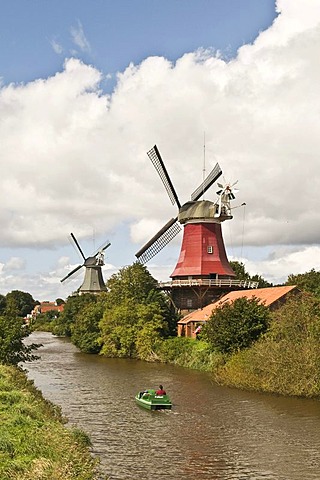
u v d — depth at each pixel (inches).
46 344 3555.6
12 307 1942.7
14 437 757.9
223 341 1850.4
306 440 1018.7
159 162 2940.5
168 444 997.8
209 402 1390.3
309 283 2908.5
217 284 2625.5
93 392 1572.3
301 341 1583.4
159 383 1724.9
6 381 1160.2
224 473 837.2
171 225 3034.0
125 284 3063.5
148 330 2549.2
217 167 2925.7
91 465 749.3
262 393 1514.5
